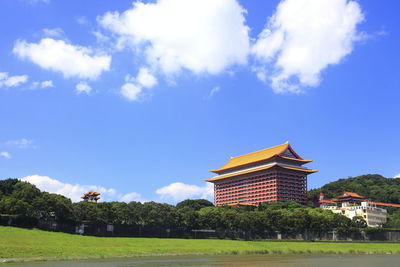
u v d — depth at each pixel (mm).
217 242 169250
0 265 93062
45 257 108875
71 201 176750
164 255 131500
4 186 185750
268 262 112312
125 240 152875
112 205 185125
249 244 168875
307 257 135750
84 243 136000
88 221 172125
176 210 199375
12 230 139500
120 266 95125
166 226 193250
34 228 154125
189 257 126188
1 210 154500
